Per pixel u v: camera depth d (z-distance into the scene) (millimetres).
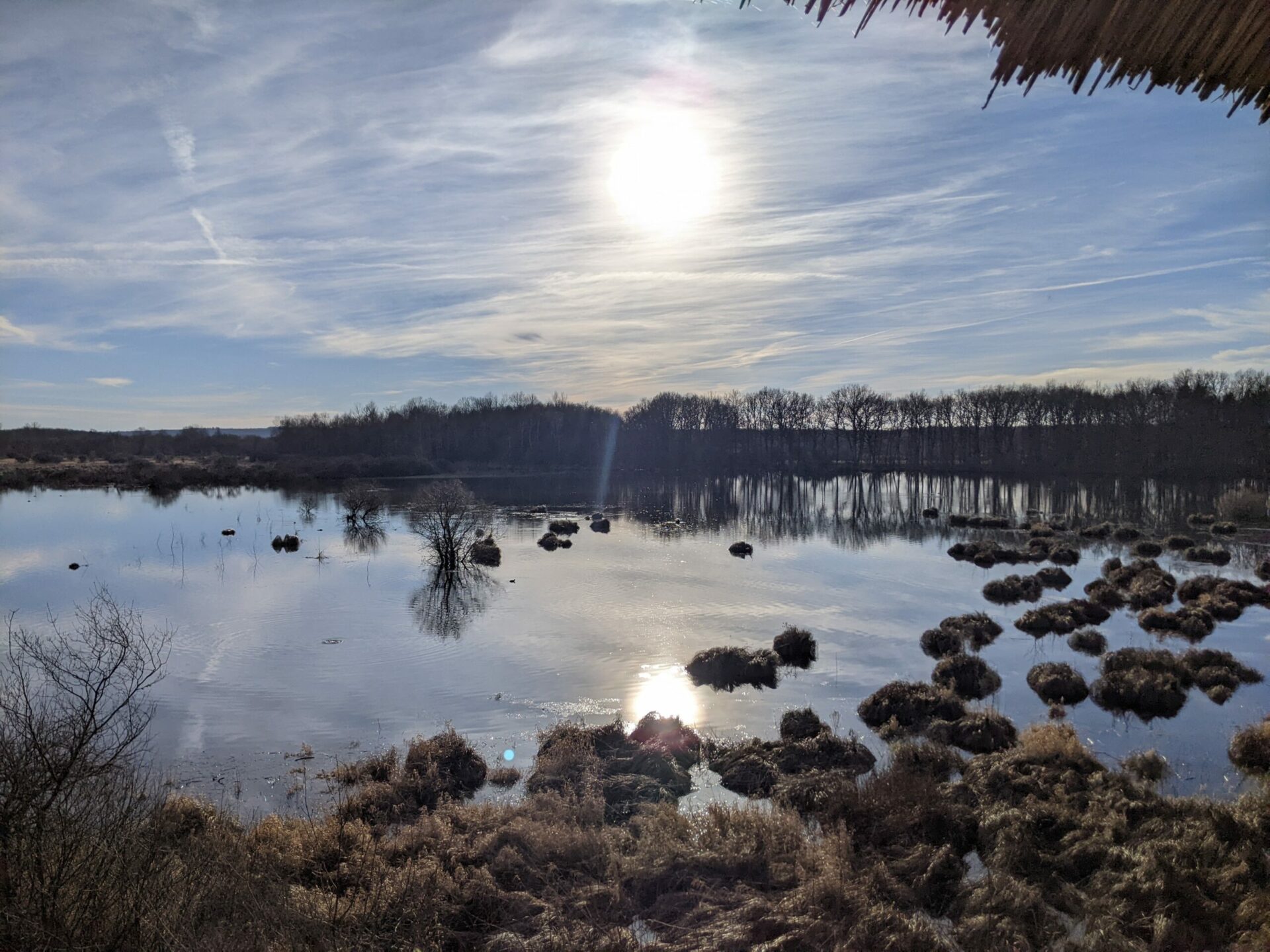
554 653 26750
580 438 129375
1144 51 2412
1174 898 10430
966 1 2479
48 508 66000
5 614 30312
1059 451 102750
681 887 11570
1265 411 81812
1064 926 10375
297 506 68875
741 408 131250
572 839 12648
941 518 67000
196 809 12438
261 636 28641
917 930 9891
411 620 31078
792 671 24922
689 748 18297
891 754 17875
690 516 67688
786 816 13406
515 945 9812
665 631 29469
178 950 6609
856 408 118625
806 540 53531
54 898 6574
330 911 9242
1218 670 23234
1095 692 22312
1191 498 75875
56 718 8516
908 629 30000
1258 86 2453
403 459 104875
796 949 9766
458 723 20375
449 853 12156
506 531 56875
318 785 16641
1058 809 13602
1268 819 12195
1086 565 43906
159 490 81562
